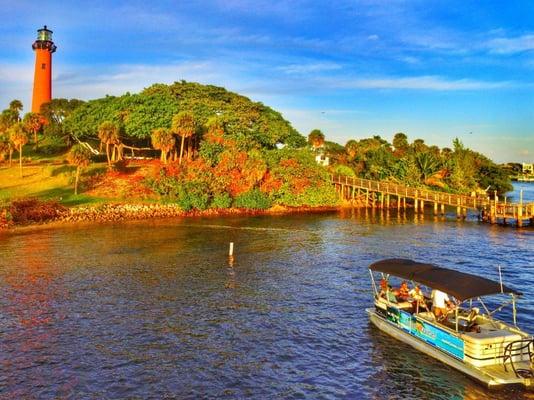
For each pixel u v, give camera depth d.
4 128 107.81
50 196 70.62
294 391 16.84
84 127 95.25
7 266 35.53
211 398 16.30
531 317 24.30
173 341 21.30
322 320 24.12
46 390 16.81
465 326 19.20
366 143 132.00
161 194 75.19
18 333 22.12
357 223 63.66
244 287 30.30
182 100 102.00
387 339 21.56
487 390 16.67
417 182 97.56
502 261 38.38
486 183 113.00
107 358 19.48
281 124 112.44
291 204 81.69
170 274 33.53
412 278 21.08
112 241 46.97
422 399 16.25
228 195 77.12
